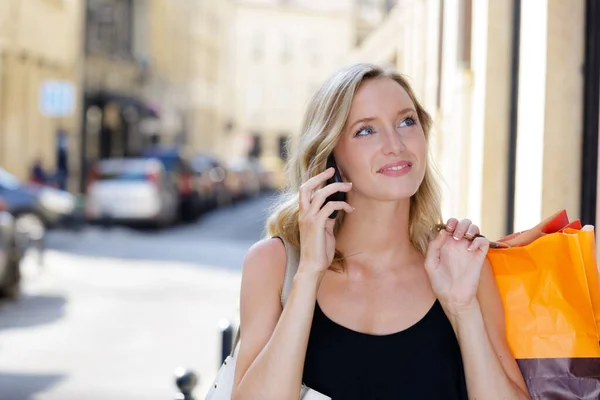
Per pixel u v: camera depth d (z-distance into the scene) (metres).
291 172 2.80
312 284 2.47
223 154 67.00
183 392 4.13
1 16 26.33
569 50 4.52
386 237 2.69
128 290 13.38
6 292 12.20
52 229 22.53
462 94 6.55
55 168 30.67
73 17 32.28
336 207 2.50
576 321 2.56
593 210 4.48
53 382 7.60
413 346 2.51
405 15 12.78
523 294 2.60
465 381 2.52
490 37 5.86
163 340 9.52
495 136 5.87
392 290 2.61
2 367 8.19
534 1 4.74
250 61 75.06
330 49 76.56
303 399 2.46
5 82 26.78
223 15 67.06
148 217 24.69
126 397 7.14
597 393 2.54
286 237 2.70
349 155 2.62
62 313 11.27
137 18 42.12
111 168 25.06
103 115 38.25
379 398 2.47
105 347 9.15
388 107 2.61
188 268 16.42
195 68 57.88
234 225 28.67
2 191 20.88
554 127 4.52
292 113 76.38
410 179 2.60
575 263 2.58
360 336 2.52
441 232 2.55
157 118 43.81
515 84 5.73
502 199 5.86
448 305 2.49
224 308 11.83
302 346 2.44
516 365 2.55
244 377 2.48
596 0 4.43
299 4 75.94
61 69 31.38
